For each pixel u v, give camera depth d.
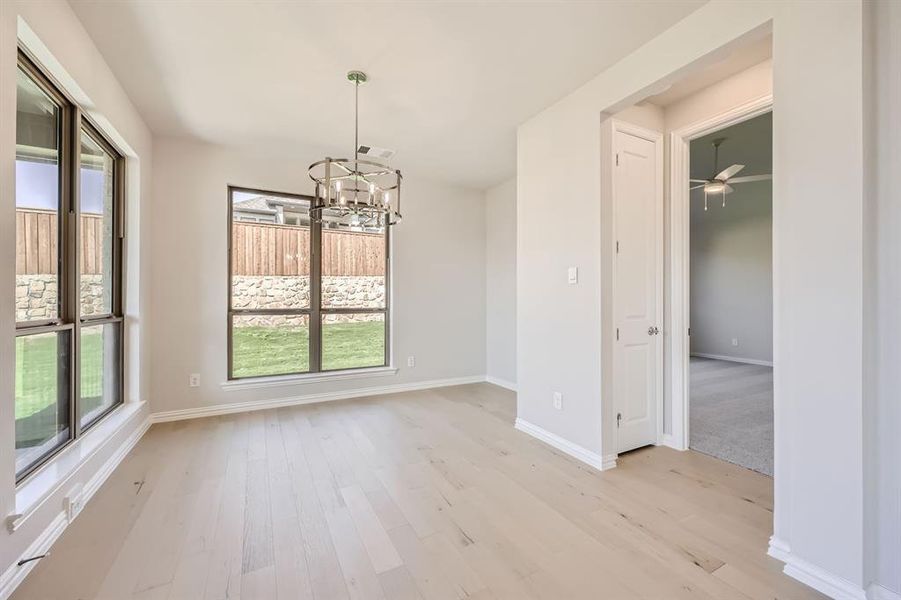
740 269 7.34
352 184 4.66
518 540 1.95
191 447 3.12
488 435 3.43
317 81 2.79
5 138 1.57
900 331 1.54
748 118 2.77
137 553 1.83
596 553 1.85
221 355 4.01
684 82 2.85
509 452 3.05
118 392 3.25
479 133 3.69
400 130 3.62
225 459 2.90
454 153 4.20
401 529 2.04
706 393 4.96
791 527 1.72
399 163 4.51
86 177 2.67
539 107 3.20
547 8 2.09
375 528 2.04
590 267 2.83
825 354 1.62
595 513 2.19
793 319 1.73
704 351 7.94
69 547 1.86
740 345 7.35
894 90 1.55
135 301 3.32
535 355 3.38
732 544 1.92
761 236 7.05
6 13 1.57
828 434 1.61
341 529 2.04
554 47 2.42
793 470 1.72
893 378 1.55
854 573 1.53
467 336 5.47
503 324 5.29
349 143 3.93
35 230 2.10
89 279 2.75
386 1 2.03
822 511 1.62
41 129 2.15
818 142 1.65
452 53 2.47
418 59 2.54
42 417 2.16
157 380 3.74
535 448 3.13
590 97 2.80
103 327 2.98
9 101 1.59
